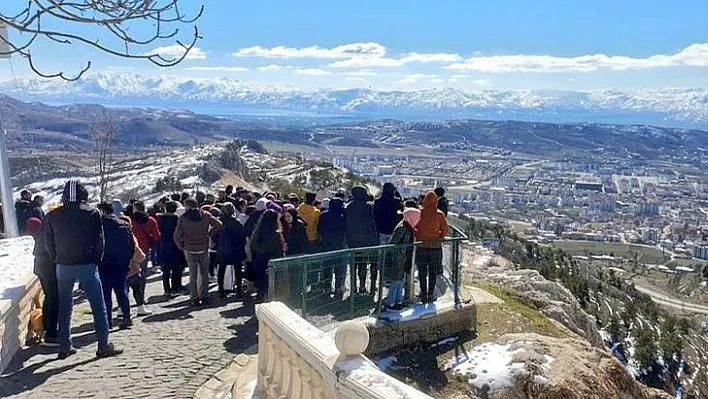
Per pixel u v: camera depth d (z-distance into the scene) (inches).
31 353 274.2
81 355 273.6
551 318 480.7
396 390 122.5
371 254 345.4
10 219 448.1
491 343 361.4
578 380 321.1
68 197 260.8
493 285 529.7
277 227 377.7
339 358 143.0
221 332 317.4
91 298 267.4
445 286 400.8
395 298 365.7
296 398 172.1
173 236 388.5
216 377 250.8
